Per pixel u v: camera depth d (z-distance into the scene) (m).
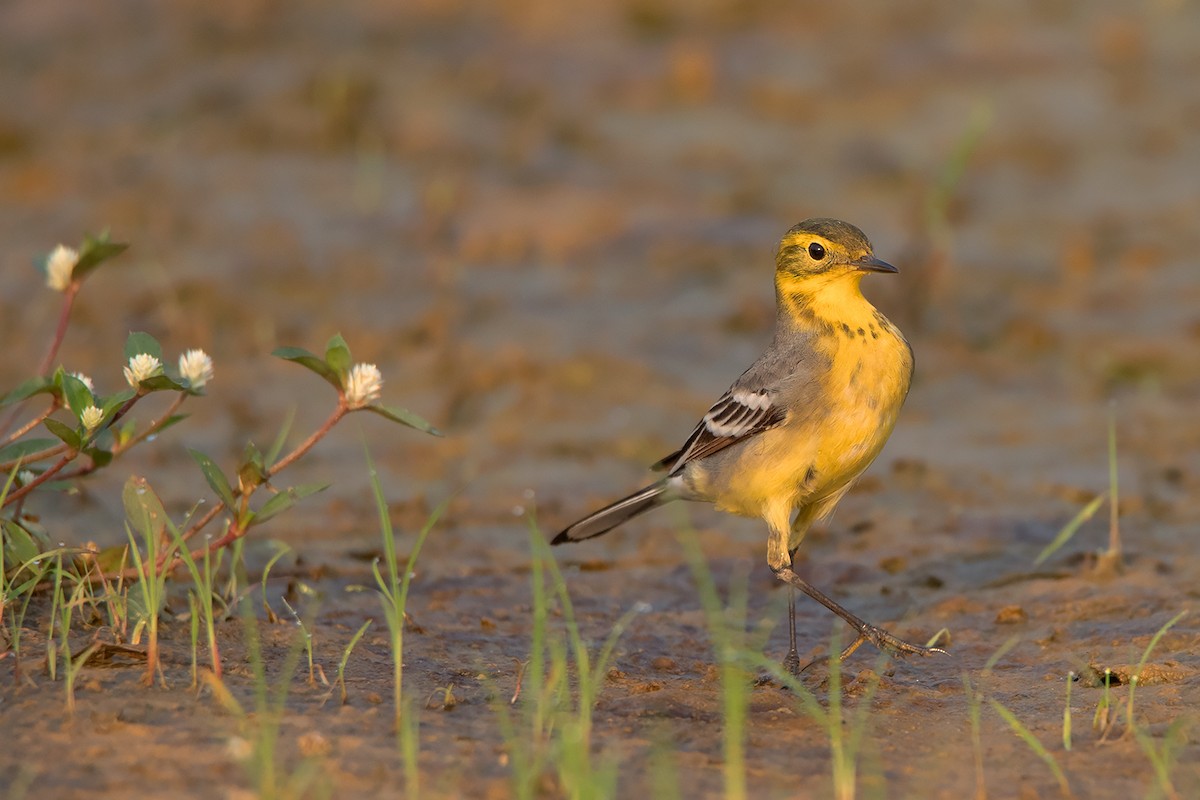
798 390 9.95
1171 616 10.27
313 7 29.62
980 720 8.39
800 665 9.71
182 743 7.55
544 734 7.90
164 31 28.19
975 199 22.42
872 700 8.72
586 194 21.62
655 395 16.16
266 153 22.92
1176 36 29.67
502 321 18.00
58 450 9.67
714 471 10.30
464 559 12.12
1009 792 7.33
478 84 26.03
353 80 24.75
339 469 14.28
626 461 14.69
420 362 16.77
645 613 10.91
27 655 8.59
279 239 20.00
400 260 19.58
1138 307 18.78
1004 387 16.62
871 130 25.09
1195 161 23.97
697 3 29.36
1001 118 25.58
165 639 9.05
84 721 7.77
